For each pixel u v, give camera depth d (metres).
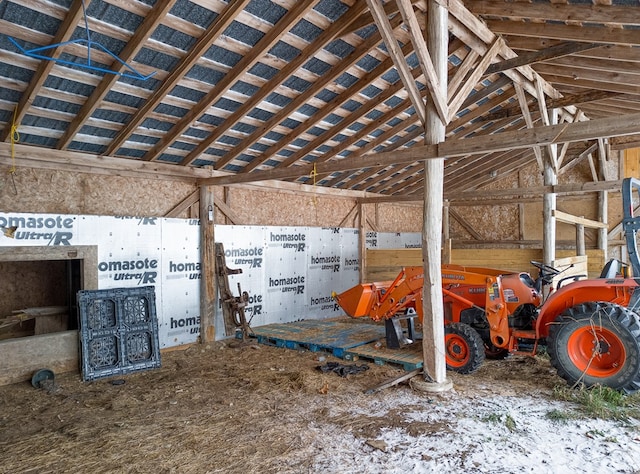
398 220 11.64
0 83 4.28
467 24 4.72
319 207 9.30
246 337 6.92
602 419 3.74
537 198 10.91
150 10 3.87
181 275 6.68
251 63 4.69
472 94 6.91
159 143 5.93
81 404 4.30
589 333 4.39
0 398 4.44
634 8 3.78
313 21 4.51
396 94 6.37
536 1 4.32
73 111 4.97
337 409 4.07
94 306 5.24
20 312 5.68
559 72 6.01
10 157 5.08
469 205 11.90
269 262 8.06
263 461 3.11
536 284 5.55
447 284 5.59
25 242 5.18
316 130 6.80
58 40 3.87
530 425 3.65
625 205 4.55
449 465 3.01
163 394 4.56
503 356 5.67
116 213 6.08
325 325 7.51
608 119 3.41
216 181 6.71
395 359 5.26
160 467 3.05
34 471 3.02
